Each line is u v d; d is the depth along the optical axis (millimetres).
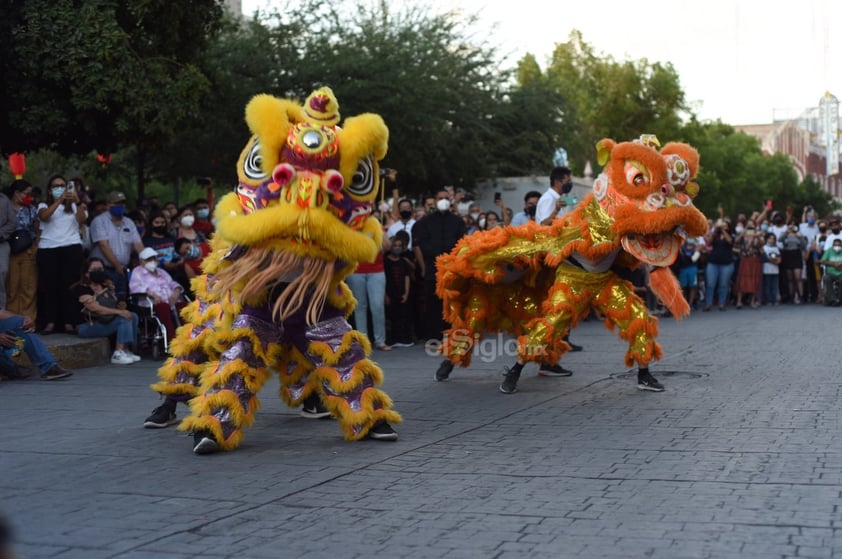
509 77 28484
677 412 7797
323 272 6613
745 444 6461
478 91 26297
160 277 12430
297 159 6523
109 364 11852
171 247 13031
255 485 5668
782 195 70625
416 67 23578
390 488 5543
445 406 8430
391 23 24531
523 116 28375
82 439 7188
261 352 6734
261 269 6547
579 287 8984
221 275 6629
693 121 52719
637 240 8516
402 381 10062
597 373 10422
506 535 4566
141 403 8867
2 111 14188
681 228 8594
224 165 23422
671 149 8523
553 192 11352
